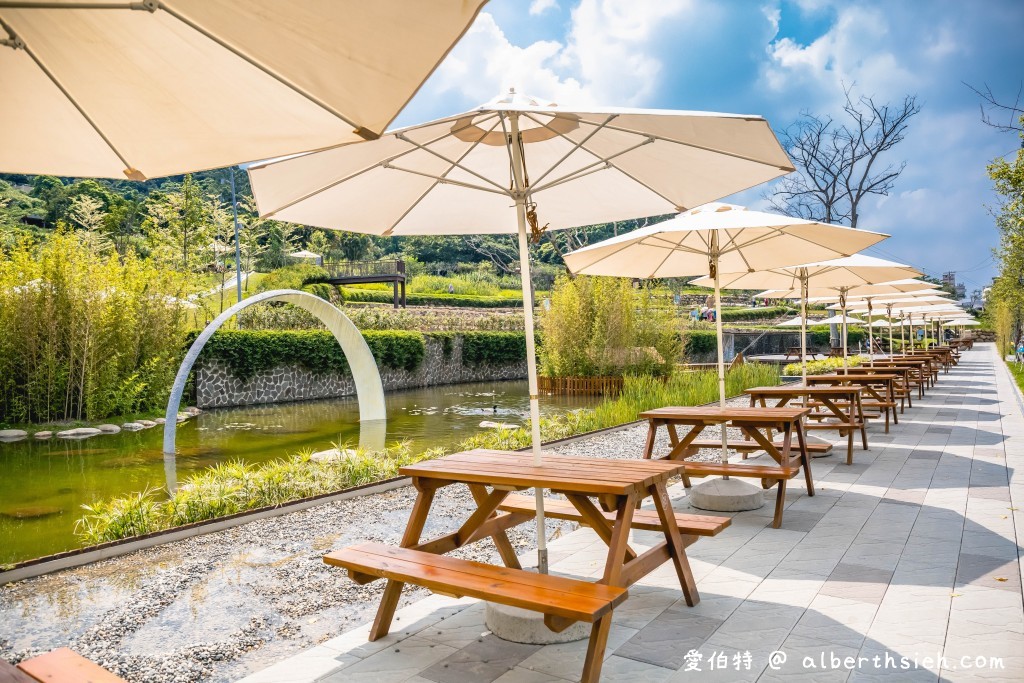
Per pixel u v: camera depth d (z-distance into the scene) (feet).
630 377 61.67
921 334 151.02
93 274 48.42
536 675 9.20
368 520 18.53
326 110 5.91
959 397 46.44
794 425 19.17
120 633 11.48
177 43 5.49
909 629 10.29
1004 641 9.80
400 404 59.82
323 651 10.17
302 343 66.80
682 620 10.85
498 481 10.46
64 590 13.71
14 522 21.42
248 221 138.21
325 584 13.66
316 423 47.19
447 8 4.73
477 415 50.80
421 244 207.21
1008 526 15.55
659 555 10.96
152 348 52.29
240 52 5.47
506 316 104.12
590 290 67.15
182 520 18.63
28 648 10.96
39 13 5.25
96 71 5.82
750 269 21.76
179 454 35.01
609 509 9.96
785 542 14.93
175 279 57.41
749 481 21.13
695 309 137.28
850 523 16.26
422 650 10.12
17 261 46.75
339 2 4.90
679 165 12.26
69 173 7.04
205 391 58.70
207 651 10.61
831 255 19.81
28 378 44.88
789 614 10.99
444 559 10.07
